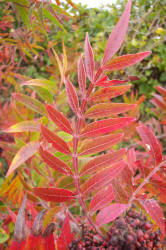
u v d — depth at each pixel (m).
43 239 0.30
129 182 0.35
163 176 0.34
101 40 1.21
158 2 1.26
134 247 0.29
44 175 0.40
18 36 0.65
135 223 0.31
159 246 0.31
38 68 1.37
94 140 0.29
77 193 0.31
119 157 0.30
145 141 0.34
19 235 0.29
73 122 0.54
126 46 1.20
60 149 0.30
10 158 0.40
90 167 0.30
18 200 0.46
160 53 1.34
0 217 0.58
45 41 1.19
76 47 1.19
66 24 1.27
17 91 0.47
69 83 0.28
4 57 0.88
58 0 0.56
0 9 0.72
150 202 0.33
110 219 0.31
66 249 0.33
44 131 0.29
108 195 0.33
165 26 1.34
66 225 0.34
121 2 1.34
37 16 0.52
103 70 0.28
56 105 0.42
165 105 0.77
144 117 1.37
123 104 0.28
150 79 1.47
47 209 0.34
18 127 0.32
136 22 1.31
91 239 0.34
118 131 0.85
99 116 0.29
